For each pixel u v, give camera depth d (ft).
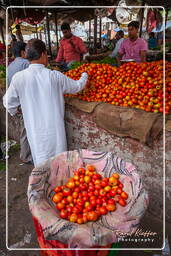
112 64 13.82
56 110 7.92
